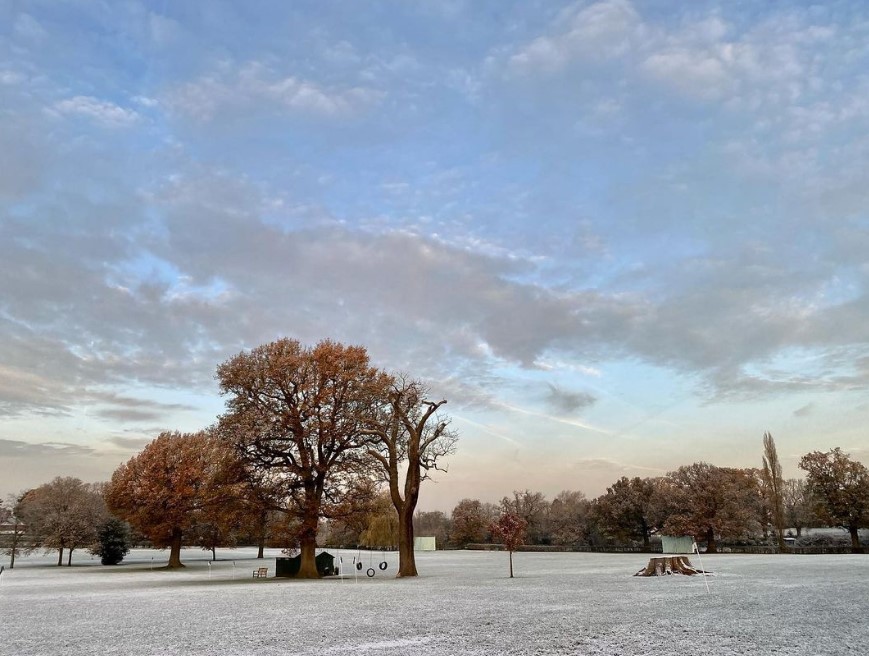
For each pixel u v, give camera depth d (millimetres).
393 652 16078
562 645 16406
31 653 17453
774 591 30031
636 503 102750
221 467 51875
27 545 92688
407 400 51594
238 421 49781
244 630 21078
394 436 51750
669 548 90500
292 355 52000
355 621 22641
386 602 29656
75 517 92375
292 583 46500
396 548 122000
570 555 97438
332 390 52375
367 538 86625
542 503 143875
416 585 40812
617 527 106375
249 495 51281
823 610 22422
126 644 18734
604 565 63781
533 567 62438
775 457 96750
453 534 146500
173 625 22938
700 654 14797
